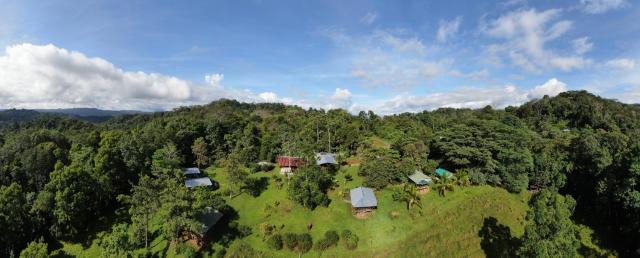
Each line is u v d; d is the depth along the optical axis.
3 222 46.38
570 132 113.06
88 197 55.09
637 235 49.28
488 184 66.69
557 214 34.69
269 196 64.31
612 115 127.25
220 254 48.28
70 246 51.22
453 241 50.72
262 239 51.84
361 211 55.62
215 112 183.25
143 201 49.41
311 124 105.31
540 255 33.28
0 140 81.12
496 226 55.00
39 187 61.19
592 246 52.00
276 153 88.69
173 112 193.88
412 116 164.12
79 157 65.38
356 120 129.38
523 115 152.50
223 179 76.31
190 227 45.72
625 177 52.38
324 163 73.44
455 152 68.50
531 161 66.88
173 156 75.88
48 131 81.69
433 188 62.12
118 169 65.06
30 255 40.97
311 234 52.69
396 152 69.44
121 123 163.12
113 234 44.44
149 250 48.62
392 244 49.97
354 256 48.81
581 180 65.94
